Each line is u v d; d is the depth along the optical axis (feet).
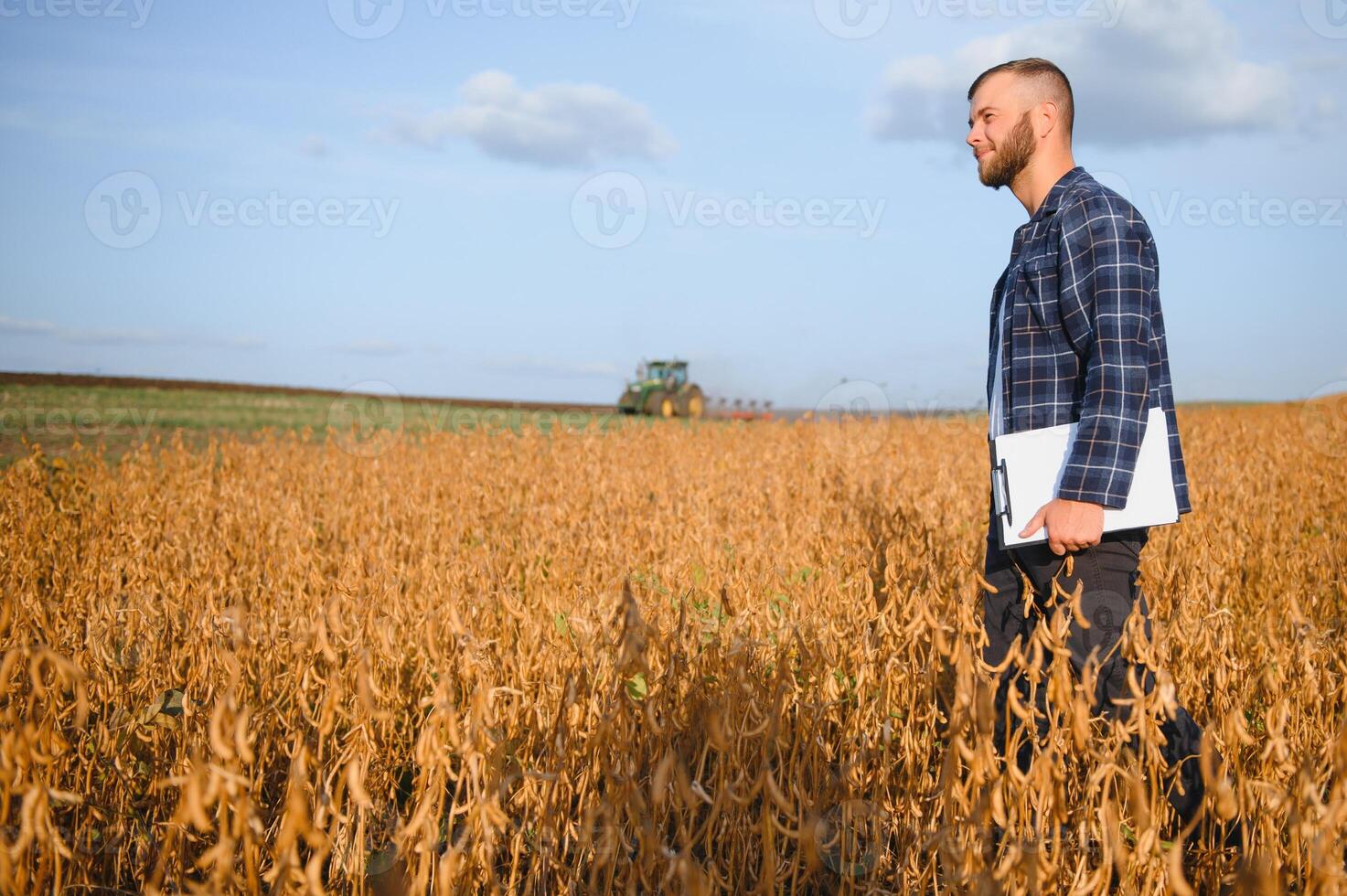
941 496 25.36
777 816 8.70
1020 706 6.20
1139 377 8.64
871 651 8.77
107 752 8.61
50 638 9.17
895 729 9.48
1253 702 10.76
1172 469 9.32
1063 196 9.52
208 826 4.81
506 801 8.06
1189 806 8.49
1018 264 9.86
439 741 5.69
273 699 9.64
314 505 25.14
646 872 6.89
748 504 23.11
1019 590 10.06
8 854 5.46
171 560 16.60
